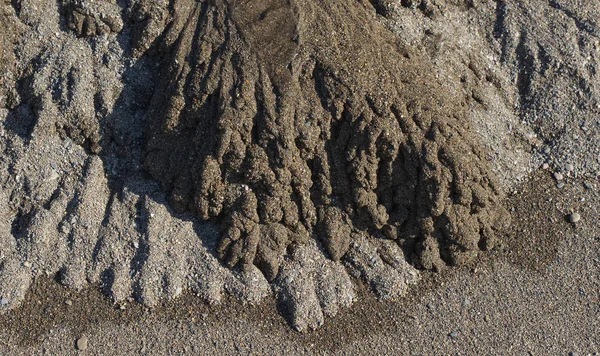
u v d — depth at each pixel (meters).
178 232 1.36
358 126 1.34
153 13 1.37
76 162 1.38
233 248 1.35
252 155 1.33
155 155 1.37
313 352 1.33
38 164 1.37
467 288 1.37
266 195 1.35
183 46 1.36
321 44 1.35
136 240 1.36
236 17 1.35
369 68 1.35
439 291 1.37
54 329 1.33
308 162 1.36
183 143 1.36
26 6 1.38
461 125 1.38
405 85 1.36
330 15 1.36
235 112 1.32
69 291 1.34
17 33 1.38
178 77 1.35
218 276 1.35
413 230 1.37
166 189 1.37
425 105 1.35
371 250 1.38
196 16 1.37
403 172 1.35
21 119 1.38
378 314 1.36
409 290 1.37
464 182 1.35
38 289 1.34
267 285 1.36
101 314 1.34
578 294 1.37
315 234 1.38
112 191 1.38
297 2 1.36
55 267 1.35
